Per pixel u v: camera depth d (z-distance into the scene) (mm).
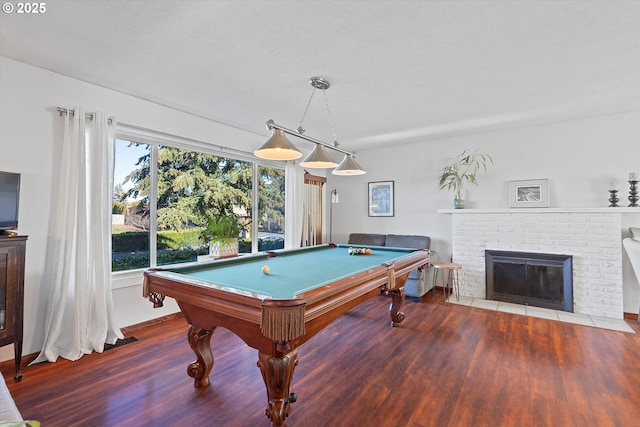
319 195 5969
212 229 3949
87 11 1863
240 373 2305
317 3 1783
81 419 1762
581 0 1748
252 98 3262
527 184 4266
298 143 5219
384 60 2451
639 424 1725
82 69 2619
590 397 1984
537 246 4102
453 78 2779
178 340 2896
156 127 3398
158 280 2035
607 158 3818
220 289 1670
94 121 2795
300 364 2453
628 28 2010
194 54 2377
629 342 2865
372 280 2172
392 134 4699
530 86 2953
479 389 2086
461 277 4613
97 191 2775
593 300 3756
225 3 1791
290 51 2324
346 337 3000
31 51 2334
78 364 2426
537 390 2068
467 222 4582
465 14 1873
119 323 3105
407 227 5305
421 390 2078
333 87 2980
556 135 4109
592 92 3098
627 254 3537
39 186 2584
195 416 1802
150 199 3492
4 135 2420
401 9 1831
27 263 2525
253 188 4746
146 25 2008
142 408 1871
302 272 2291
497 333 3096
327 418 1791
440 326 3301
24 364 2408
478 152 4645
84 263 2662
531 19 1921
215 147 4066
